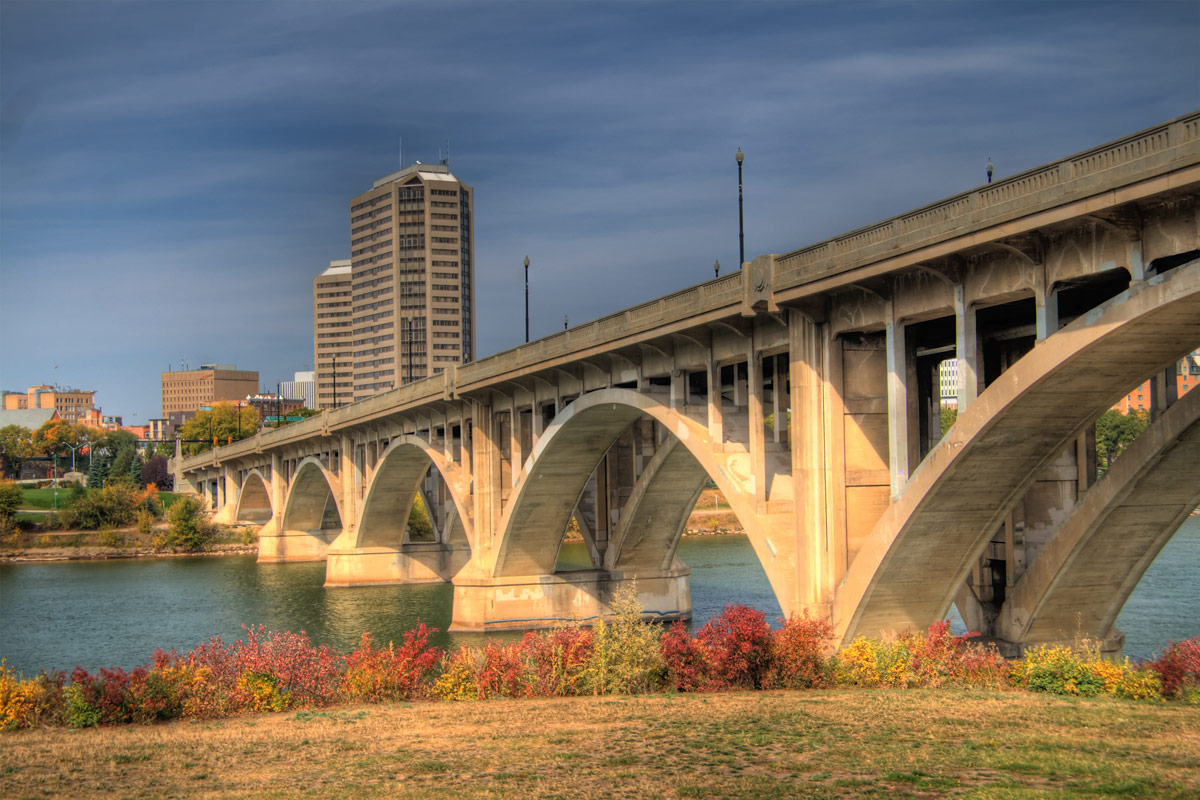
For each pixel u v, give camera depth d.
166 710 31.22
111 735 28.64
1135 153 22.42
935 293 29.45
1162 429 27.73
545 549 63.81
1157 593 57.16
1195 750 20.58
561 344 51.50
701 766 21.66
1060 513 32.31
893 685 30.91
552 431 54.75
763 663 32.53
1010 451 28.39
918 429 32.69
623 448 64.62
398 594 88.12
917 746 22.12
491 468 65.69
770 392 51.53
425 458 85.94
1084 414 27.55
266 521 159.50
